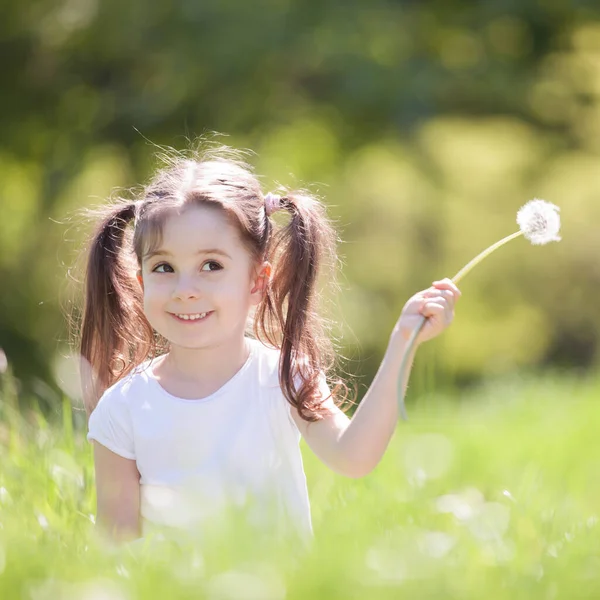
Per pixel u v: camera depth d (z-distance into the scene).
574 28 21.34
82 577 3.24
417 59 20.25
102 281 5.33
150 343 5.36
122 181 21.80
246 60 19.50
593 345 28.92
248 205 4.91
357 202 26.98
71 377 5.75
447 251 27.92
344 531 3.88
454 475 8.23
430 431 10.18
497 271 28.28
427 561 3.29
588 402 12.79
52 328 22.89
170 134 20.73
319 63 19.59
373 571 3.16
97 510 4.84
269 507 3.98
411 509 5.16
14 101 21.77
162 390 4.88
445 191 26.58
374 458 4.46
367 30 20.06
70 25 20.78
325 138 23.98
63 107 21.77
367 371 25.30
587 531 4.51
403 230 27.27
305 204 5.12
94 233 5.39
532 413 12.90
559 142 22.77
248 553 3.38
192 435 4.77
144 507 4.80
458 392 19.22
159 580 3.13
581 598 3.26
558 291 28.72
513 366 24.03
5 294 23.33
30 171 23.45
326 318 5.41
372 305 26.08
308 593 3.01
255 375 4.88
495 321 28.64
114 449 4.86
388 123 20.33
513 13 20.84
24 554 3.37
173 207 4.71
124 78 21.09
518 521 4.58
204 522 3.71
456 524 4.52
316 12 20.09
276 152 24.73
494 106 20.52
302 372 4.79
